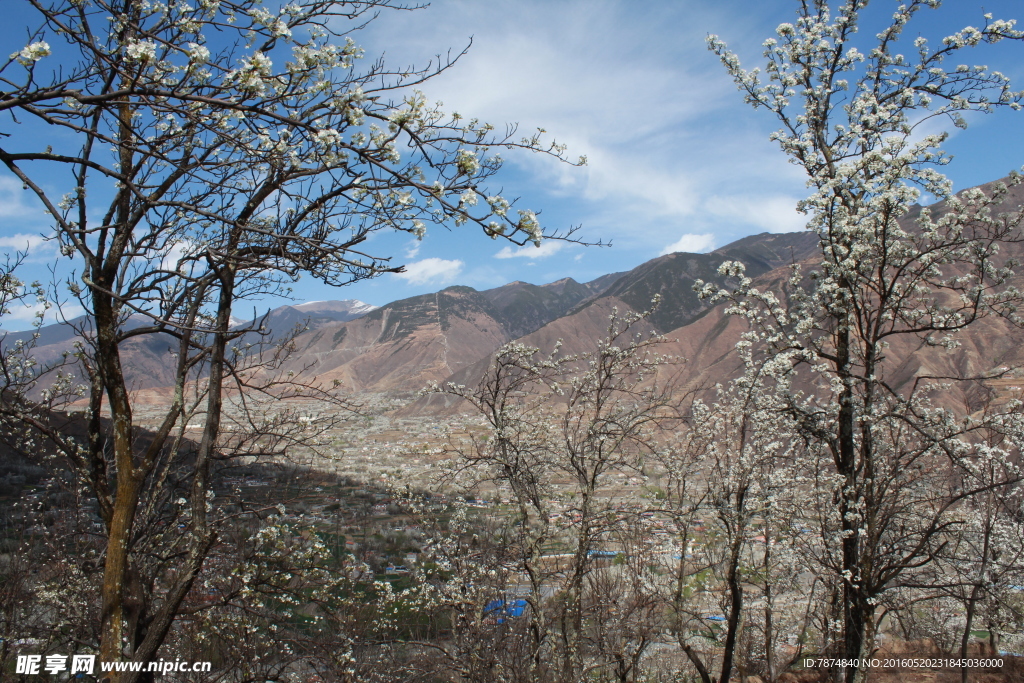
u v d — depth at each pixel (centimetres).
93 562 557
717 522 896
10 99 271
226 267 378
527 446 792
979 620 1470
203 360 410
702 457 853
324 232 382
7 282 501
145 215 383
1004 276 767
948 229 775
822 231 773
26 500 700
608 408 824
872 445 875
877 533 788
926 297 847
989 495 966
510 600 895
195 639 536
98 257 373
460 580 778
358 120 289
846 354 804
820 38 894
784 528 855
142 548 407
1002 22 777
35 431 475
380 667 711
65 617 588
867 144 834
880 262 787
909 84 866
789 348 794
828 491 833
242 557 450
